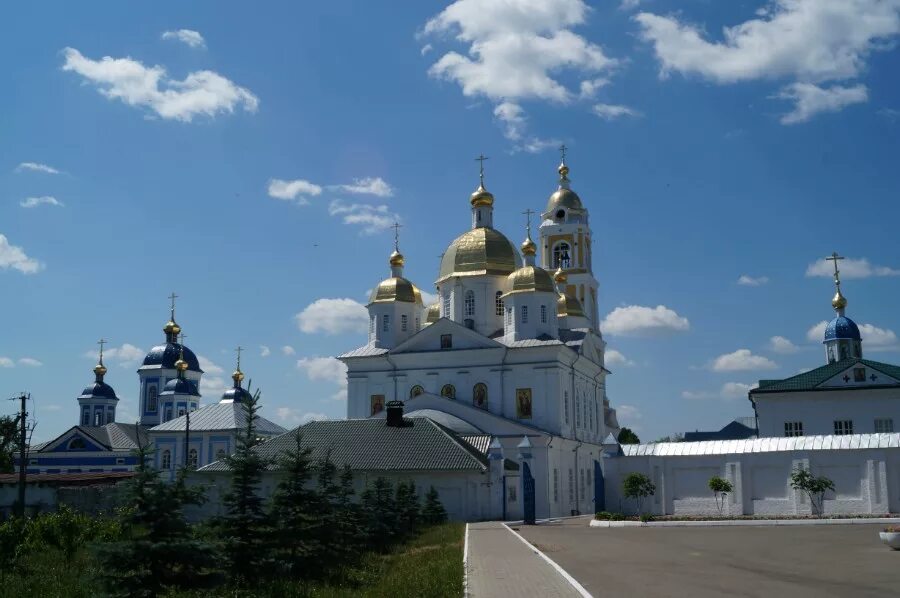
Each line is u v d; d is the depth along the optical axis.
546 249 100.75
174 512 19.36
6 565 27.34
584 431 80.88
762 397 70.12
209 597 19.75
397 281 81.31
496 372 73.25
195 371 130.12
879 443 50.00
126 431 108.75
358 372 77.06
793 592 20.97
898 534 31.36
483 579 23.98
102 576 19.06
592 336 87.31
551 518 63.91
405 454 56.66
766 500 51.47
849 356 80.56
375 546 35.31
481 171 87.00
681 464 53.75
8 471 85.25
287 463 26.20
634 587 22.17
